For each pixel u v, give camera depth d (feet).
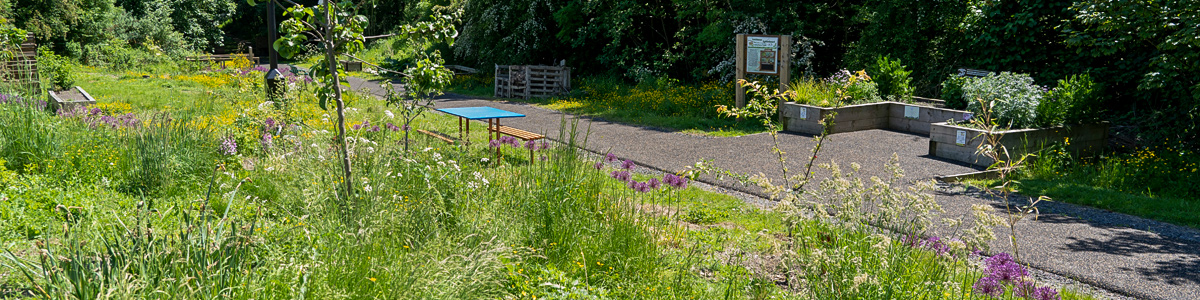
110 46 96.27
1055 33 45.47
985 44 47.42
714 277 15.21
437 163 18.63
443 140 23.82
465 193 17.16
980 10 47.52
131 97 50.55
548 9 82.23
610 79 73.36
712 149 36.96
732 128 45.73
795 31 62.39
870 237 13.01
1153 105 42.42
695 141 39.83
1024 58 46.39
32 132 22.56
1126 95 44.24
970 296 12.14
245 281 10.28
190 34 138.92
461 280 11.36
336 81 15.87
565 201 16.75
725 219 21.31
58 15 97.60
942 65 53.11
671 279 14.44
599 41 81.87
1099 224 22.58
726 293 13.50
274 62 41.47
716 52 68.95
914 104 45.19
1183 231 22.11
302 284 10.66
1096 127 38.09
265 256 11.89
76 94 44.96
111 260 10.09
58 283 9.34
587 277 13.97
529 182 17.57
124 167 20.90
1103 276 17.10
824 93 45.62
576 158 19.74
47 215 16.84
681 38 70.28
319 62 15.87
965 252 12.37
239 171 21.58
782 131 44.86
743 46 50.39
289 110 29.48
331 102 15.76
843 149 37.52
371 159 18.51
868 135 42.80
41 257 9.54
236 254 10.72
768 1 63.52
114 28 108.17
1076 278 16.92
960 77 43.91
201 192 19.90
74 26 101.65
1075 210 24.70
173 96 52.01
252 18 197.88
